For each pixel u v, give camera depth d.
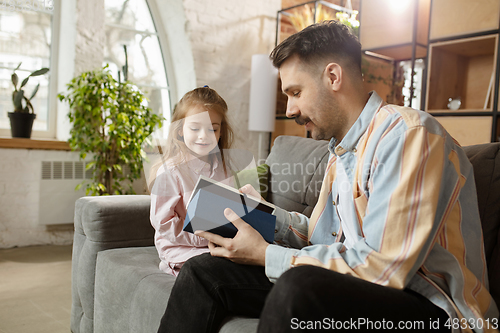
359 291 0.70
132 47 3.70
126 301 1.26
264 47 4.17
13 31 3.10
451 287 0.78
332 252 0.82
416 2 2.95
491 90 2.71
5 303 1.95
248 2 3.97
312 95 0.97
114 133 3.07
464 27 2.66
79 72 3.17
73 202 3.17
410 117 0.85
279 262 0.85
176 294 0.92
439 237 0.81
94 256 1.54
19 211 2.99
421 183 0.77
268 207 1.00
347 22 3.74
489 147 1.10
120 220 1.58
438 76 2.87
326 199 1.11
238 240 0.92
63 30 3.21
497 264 0.98
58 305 1.96
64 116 3.25
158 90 3.88
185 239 1.22
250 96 3.84
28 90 3.19
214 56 3.82
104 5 3.24
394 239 0.76
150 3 3.73
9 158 2.93
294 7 3.96
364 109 0.96
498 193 1.03
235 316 0.93
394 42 3.11
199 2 3.65
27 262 2.64
